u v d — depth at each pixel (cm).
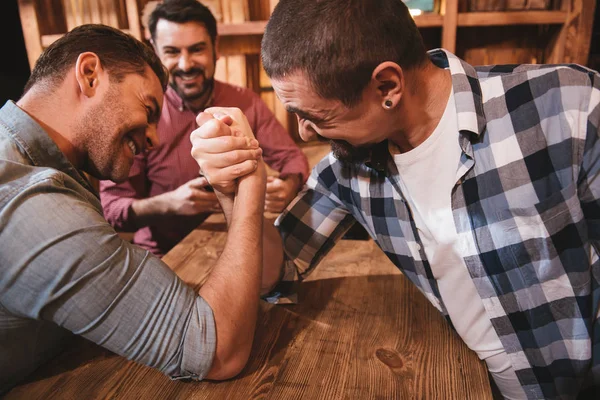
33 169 80
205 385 86
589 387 101
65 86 90
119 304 77
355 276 125
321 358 93
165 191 205
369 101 80
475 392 83
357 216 114
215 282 88
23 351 86
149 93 98
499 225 89
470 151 88
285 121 269
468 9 220
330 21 73
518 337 94
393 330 102
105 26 97
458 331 101
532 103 86
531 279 90
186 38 179
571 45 216
